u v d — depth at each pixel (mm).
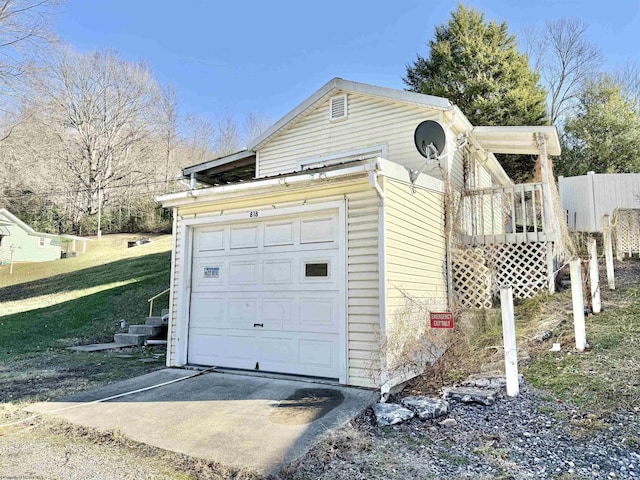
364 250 5434
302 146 10180
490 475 3061
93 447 3836
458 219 8859
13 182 32844
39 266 24484
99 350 9117
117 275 17547
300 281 5988
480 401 4512
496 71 22000
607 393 4316
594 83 25969
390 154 8953
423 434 3904
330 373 5566
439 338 5609
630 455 3211
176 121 43594
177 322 6996
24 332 11289
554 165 23156
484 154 11023
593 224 15180
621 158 22047
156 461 3500
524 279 8758
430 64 23266
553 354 5652
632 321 6301
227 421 4320
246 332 6391
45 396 5465
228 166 11766
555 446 3465
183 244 7137
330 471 3221
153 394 5359
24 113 27484
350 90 9438
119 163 39781
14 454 3686
